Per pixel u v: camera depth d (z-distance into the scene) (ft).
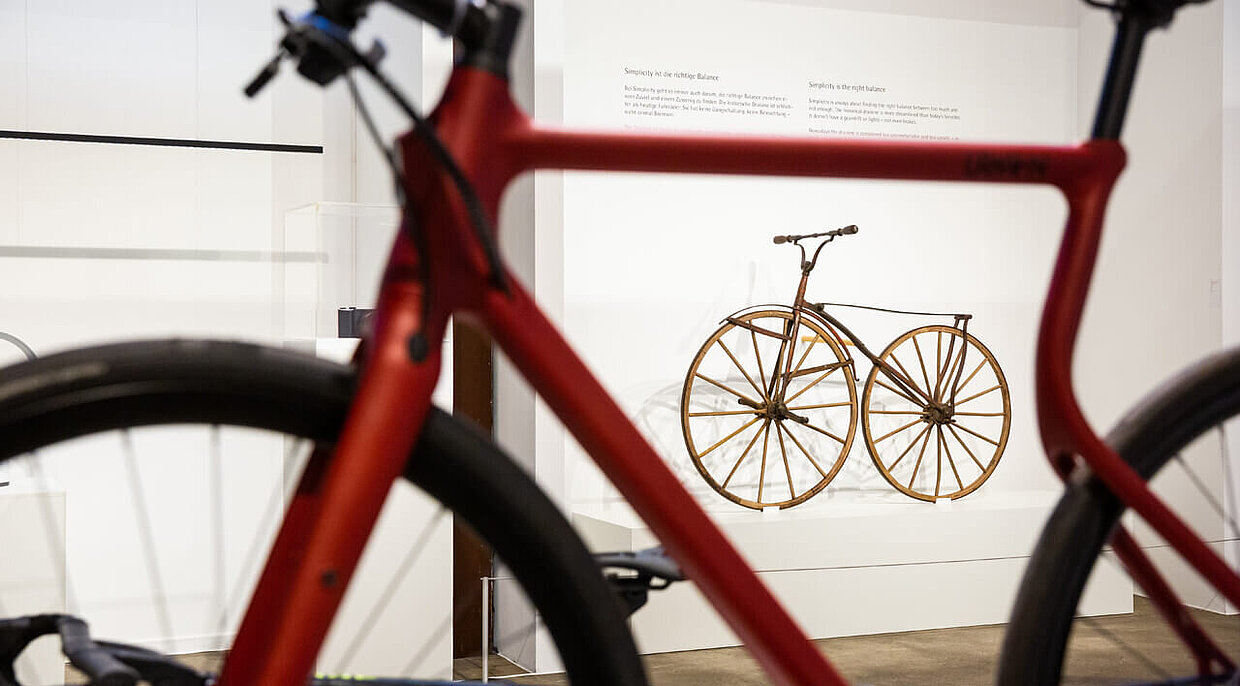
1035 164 2.55
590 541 12.35
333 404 1.97
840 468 14.28
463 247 2.06
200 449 13.00
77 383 1.83
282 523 2.00
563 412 2.17
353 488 1.87
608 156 2.23
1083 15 15.98
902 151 2.43
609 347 13.56
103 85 12.99
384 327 1.98
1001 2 15.60
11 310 12.64
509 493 2.10
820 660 2.28
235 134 13.55
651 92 13.70
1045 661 2.76
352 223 10.41
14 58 12.62
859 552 12.75
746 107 14.20
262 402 1.94
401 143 2.09
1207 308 14.07
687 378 13.44
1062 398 2.66
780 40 14.42
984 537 13.48
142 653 2.17
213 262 13.44
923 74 15.19
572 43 13.33
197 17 13.37
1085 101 15.97
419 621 10.16
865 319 14.98
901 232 15.14
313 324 12.43
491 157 2.15
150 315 13.20
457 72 2.15
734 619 2.28
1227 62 13.89
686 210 13.92
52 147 12.77
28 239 12.69
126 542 12.72
